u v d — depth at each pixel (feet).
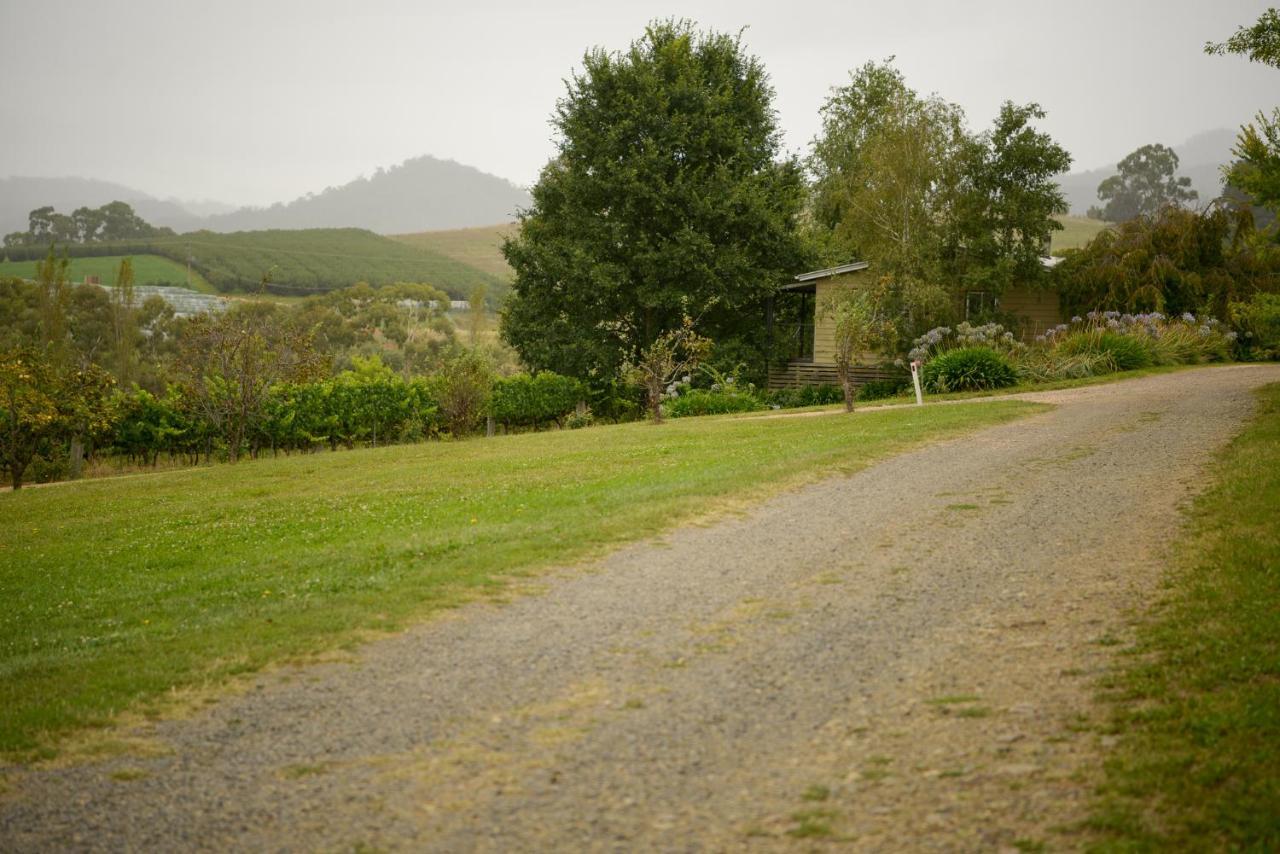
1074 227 430.20
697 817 15.38
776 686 20.45
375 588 29.89
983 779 15.90
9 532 50.39
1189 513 31.50
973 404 71.82
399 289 295.28
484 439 87.10
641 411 127.54
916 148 114.52
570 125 130.93
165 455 98.22
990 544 30.53
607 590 28.27
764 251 131.95
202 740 19.48
